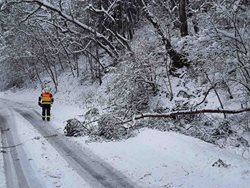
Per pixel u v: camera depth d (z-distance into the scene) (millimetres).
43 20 28562
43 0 24766
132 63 16719
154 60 17797
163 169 9109
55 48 32281
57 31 30359
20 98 36188
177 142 10984
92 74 28203
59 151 11273
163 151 10523
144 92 17250
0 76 46656
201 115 14688
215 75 12945
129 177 8641
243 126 13203
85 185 8148
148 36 21156
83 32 29969
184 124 14609
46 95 17984
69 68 34781
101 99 19078
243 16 12453
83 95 26375
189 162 9492
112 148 11422
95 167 9508
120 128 13023
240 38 11477
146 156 10273
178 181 8227
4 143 12789
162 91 17844
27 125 16562
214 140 12977
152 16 18641
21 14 31000
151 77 17766
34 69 41031
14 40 36719
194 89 17109
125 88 16297
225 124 13758
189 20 23844
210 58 13477
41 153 11008
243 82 12227
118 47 27375
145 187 7934
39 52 35406
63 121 17625
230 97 14875
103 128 13148
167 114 13086
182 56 18250
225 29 12859
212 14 12875
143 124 14227
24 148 11781
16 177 8805
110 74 17703
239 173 8289
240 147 12234
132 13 31469
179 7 19578
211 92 16125
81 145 12016
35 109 23859
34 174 9000
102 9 23875
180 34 20391
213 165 8992
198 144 11117
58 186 8117
